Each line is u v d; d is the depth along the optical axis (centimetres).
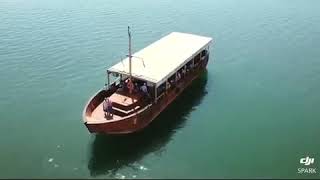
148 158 4672
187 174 4409
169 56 5819
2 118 5381
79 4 10000
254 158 4662
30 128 5178
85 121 4616
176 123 5325
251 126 5275
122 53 7344
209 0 10531
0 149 4759
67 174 4394
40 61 6931
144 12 9512
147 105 5159
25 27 8362
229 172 4431
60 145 4853
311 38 8125
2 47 7400
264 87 6291
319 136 5066
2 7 9656
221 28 8625
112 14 9312
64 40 7788
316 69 6869
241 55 7419
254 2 10381
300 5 10119
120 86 5409
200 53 6506
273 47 7738
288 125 5291
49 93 6012
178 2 10325
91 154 4709
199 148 4841
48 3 10044
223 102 5862
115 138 4991
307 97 6000
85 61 7000
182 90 6047
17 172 4397
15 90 6059
